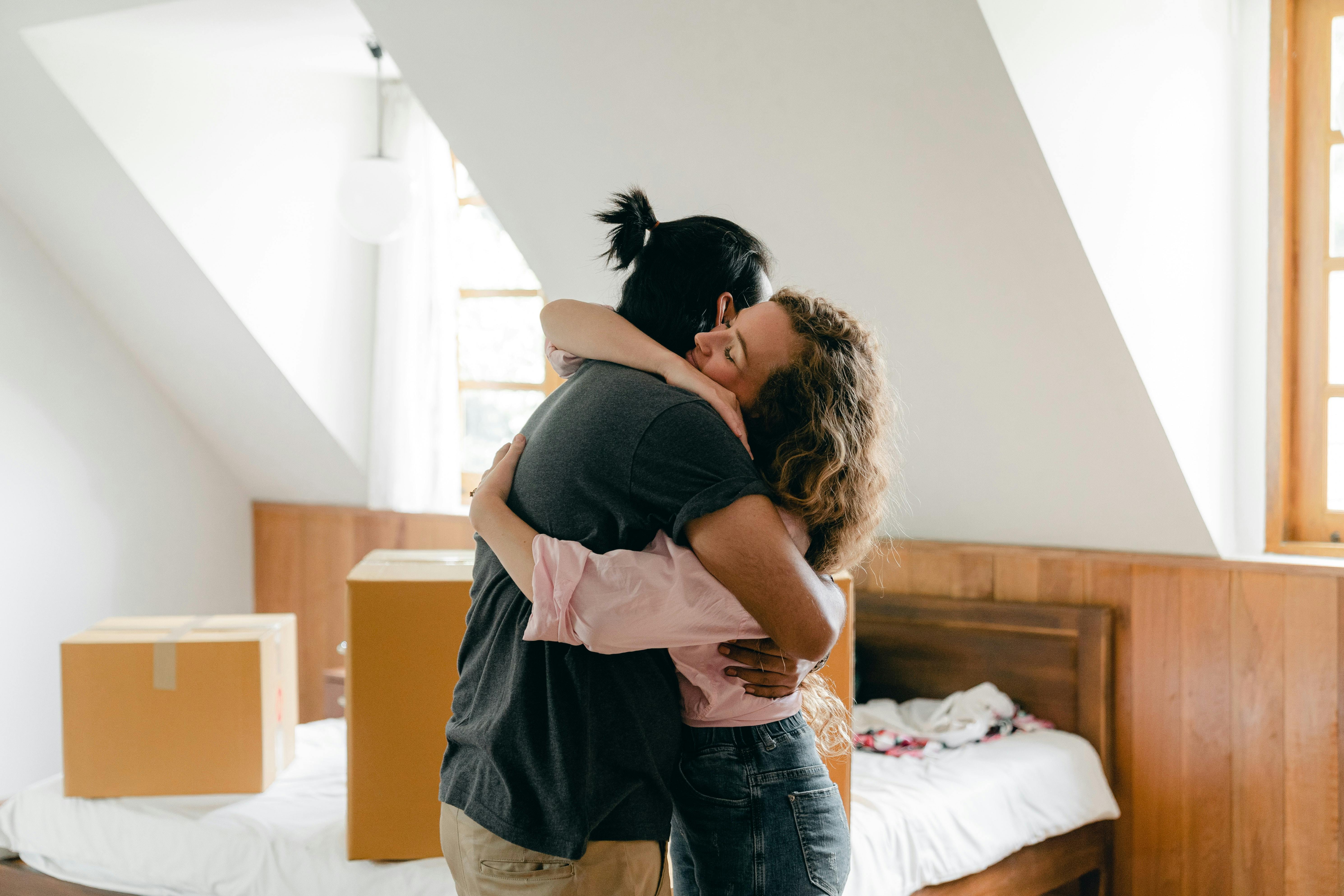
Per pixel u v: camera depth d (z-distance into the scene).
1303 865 2.93
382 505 4.25
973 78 2.21
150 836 2.33
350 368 4.28
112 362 4.22
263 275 3.91
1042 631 3.29
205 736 2.47
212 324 3.95
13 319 3.85
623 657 1.27
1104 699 3.17
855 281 2.78
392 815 2.12
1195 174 2.88
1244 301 3.12
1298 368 3.13
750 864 1.32
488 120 2.90
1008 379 2.82
